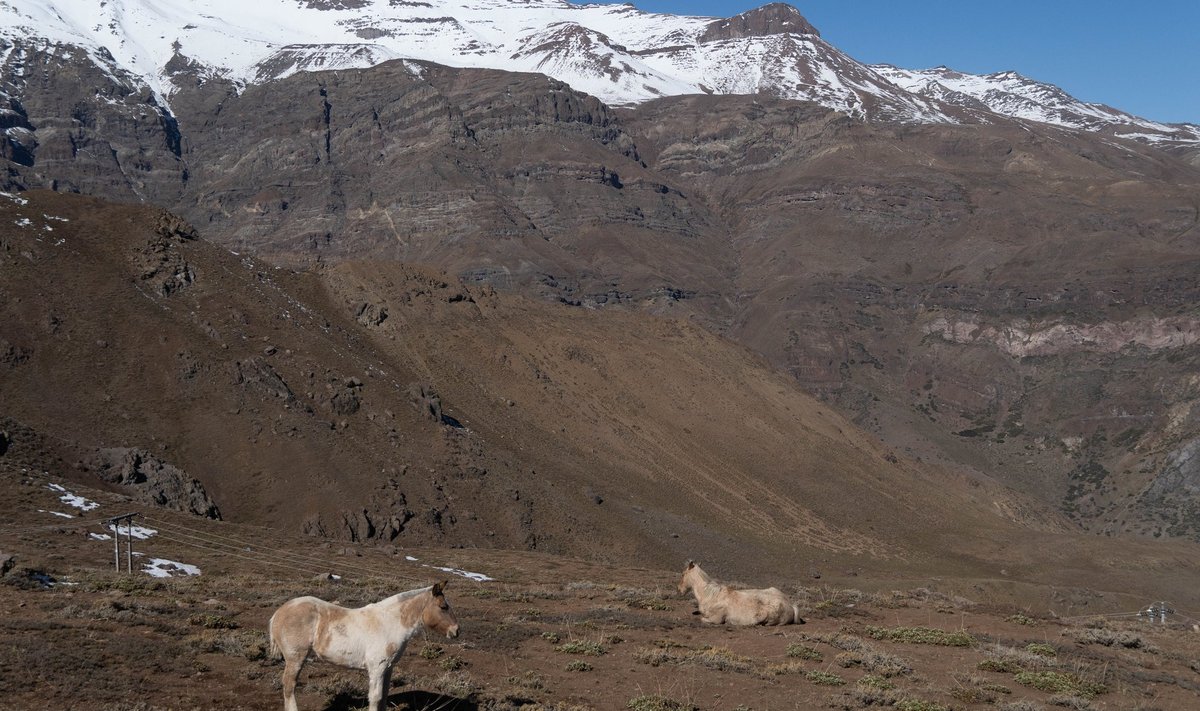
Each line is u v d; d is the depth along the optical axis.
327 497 87.69
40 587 29.39
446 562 71.50
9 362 88.12
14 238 104.44
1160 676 25.23
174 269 114.81
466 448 109.94
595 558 100.19
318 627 17.05
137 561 49.62
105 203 124.00
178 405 93.25
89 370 92.25
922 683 23.28
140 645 20.95
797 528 132.88
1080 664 25.69
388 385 117.88
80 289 102.25
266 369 101.94
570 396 149.25
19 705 17.17
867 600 36.47
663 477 135.00
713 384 170.12
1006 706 21.27
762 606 28.78
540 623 28.45
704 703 20.80
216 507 81.56
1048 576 136.62
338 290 148.50
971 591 111.12
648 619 29.08
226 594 31.69
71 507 61.16
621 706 20.36
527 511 102.56
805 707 20.88
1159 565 143.25
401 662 22.30
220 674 19.97
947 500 162.25
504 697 19.91
